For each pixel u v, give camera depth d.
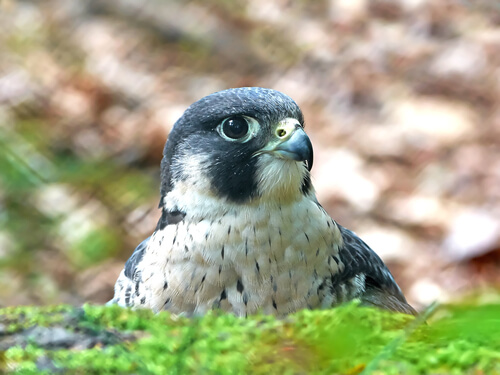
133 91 17.17
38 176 14.40
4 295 12.09
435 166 14.11
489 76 16.08
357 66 17.09
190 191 5.72
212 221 5.58
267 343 3.38
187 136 5.91
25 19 19.78
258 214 5.55
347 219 13.29
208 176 5.67
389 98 16.03
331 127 15.62
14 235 13.20
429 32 17.66
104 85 17.27
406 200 13.43
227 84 17.41
